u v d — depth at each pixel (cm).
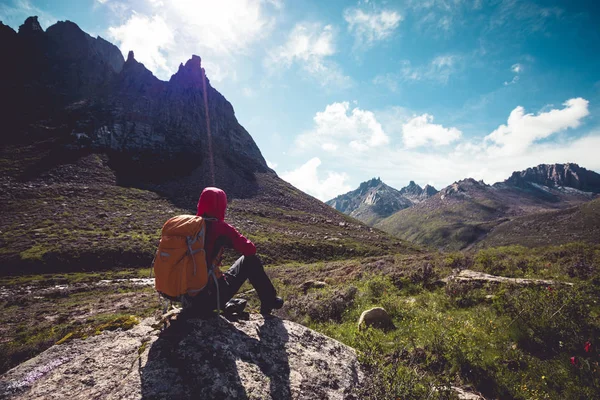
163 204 7525
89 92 12125
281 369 290
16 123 9512
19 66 11962
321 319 963
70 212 5722
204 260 289
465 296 880
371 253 6669
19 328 1736
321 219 10631
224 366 267
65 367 257
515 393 441
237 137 15050
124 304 2259
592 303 675
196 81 14438
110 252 4200
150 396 225
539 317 610
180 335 298
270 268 3578
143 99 12306
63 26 14412
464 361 506
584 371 459
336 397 284
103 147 9475
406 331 682
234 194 10475
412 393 367
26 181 6931
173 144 11038
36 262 3678
